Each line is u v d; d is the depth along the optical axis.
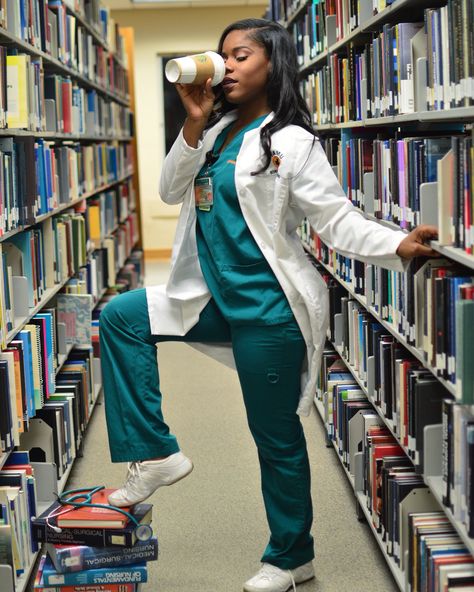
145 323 2.13
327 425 3.53
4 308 2.46
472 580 1.68
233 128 2.16
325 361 3.72
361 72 2.87
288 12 5.04
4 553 2.15
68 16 4.24
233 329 2.11
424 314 1.98
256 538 2.71
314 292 2.07
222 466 3.40
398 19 2.46
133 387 2.12
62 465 3.09
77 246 4.01
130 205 7.71
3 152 2.62
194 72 1.89
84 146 4.94
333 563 2.51
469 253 1.62
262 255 2.05
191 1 8.91
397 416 2.33
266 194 2.02
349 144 3.07
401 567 2.21
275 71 2.02
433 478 1.90
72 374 3.62
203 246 2.13
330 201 1.99
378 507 2.48
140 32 9.48
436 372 1.83
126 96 7.80
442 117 1.80
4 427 2.32
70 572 2.08
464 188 1.63
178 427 3.94
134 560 2.10
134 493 2.15
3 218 2.49
